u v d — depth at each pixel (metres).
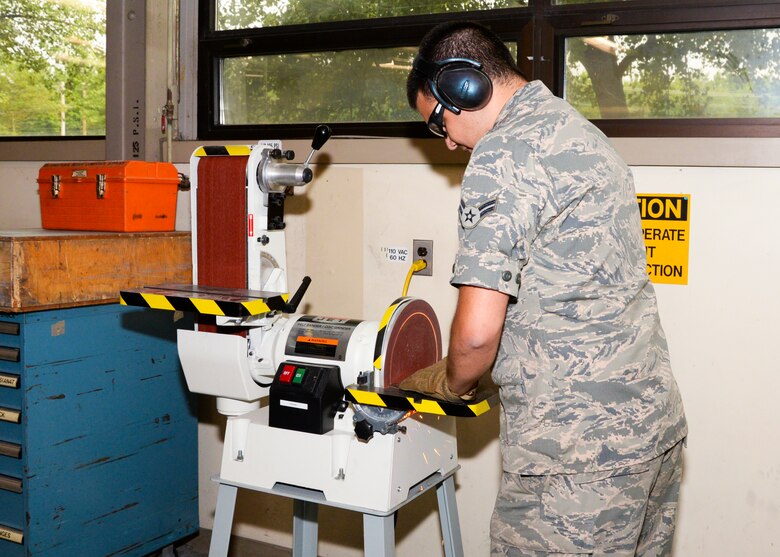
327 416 1.81
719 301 2.11
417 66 1.65
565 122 1.48
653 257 2.17
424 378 1.70
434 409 1.63
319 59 2.66
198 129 2.88
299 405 1.81
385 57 2.55
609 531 1.47
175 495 2.64
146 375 2.49
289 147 2.63
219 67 2.84
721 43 2.14
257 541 2.81
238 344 1.90
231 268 1.98
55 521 2.24
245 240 1.95
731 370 2.12
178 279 2.50
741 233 2.08
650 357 1.51
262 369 1.92
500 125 1.53
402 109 2.55
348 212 2.55
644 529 1.65
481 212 1.41
